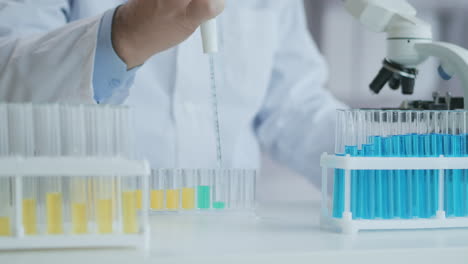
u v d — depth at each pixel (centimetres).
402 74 123
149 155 178
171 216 121
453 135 108
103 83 119
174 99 178
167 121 179
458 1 352
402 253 87
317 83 210
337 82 357
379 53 357
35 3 154
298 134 198
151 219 117
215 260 81
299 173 203
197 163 183
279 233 101
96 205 86
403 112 106
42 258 79
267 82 198
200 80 183
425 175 107
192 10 102
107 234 85
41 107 87
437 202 107
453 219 106
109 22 112
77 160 84
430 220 105
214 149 187
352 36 355
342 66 356
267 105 207
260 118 211
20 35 147
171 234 100
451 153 108
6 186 85
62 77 115
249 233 101
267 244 90
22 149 86
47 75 115
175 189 124
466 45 356
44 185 87
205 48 106
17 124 86
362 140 105
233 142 191
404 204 106
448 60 116
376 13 121
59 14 161
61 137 87
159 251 84
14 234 84
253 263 82
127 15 110
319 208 137
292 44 209
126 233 86
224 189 124
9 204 85
